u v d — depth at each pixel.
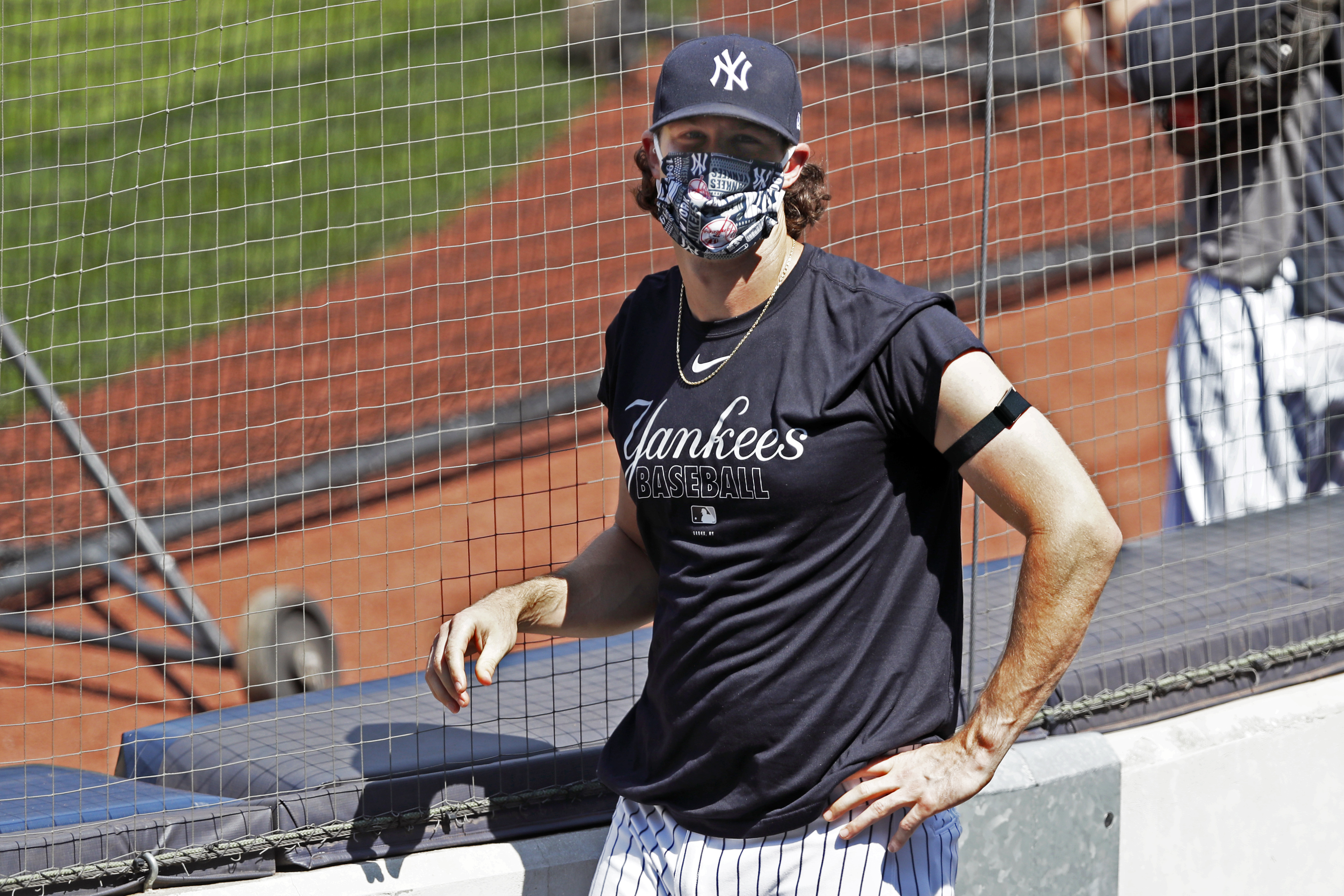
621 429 7.88
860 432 6.94
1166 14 14.23
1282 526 13.37
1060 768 9.68
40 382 13.92
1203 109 14.15
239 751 9.45
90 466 13.98
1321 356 14.55
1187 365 14.40
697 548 7.38
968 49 14.62
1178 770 10.23
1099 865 9.91
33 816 8.44
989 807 9.35
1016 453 6.69
